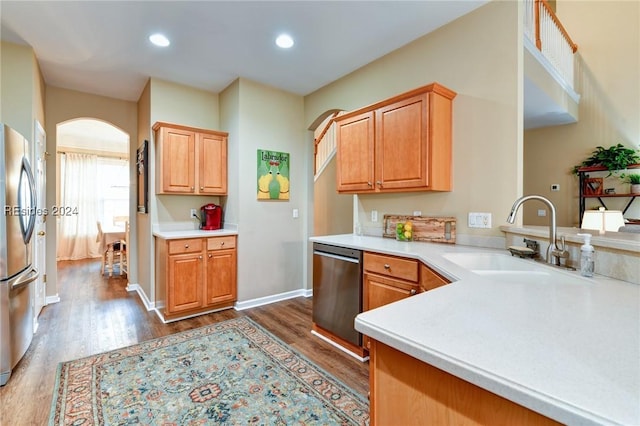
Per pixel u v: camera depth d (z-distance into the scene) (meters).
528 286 1.23
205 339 2.76
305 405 1.87
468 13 2.41
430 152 2.32
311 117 4.05
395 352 0.84
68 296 4.04
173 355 2.46
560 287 1.21
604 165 4.86
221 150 3.77
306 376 2.18
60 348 2.58
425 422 0.77
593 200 5.25
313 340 2.77
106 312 3.46
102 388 2.02
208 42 2.82
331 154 4.87
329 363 2.37
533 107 4.40
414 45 2.80
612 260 1.34
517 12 2.16
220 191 3.77
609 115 5.09
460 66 2.46
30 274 2.52
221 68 3.34
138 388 2.03
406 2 2.29
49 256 3.76
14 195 2.26
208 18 2.47
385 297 2.26
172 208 3.73
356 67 3.33
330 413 1.81
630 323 0.85
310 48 2.93
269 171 3.83
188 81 3.67
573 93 4.95
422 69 2.73
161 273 3.33
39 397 1.93
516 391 0.56
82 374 2.18
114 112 4.18
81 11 2.37
